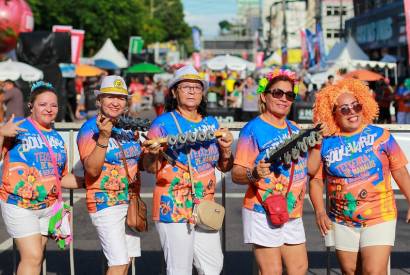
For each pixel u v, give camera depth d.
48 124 8.20
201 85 7.79
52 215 8.16
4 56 11.66
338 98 7.67
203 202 7.61
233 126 9.80
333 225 7.86
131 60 70.19
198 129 7.77
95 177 8.02
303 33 61.28
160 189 7.74
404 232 13.56
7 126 7.74
